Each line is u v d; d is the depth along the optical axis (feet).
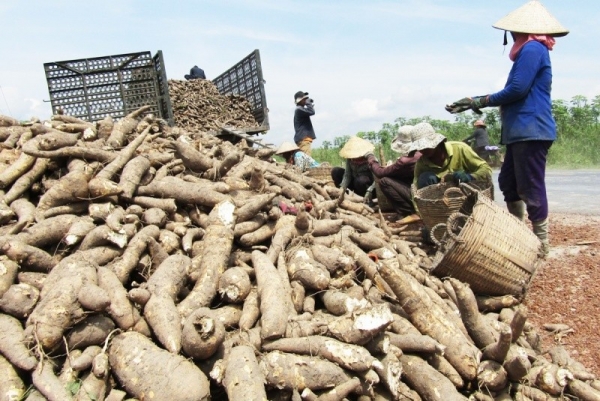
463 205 20.29
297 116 42.75
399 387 12.39
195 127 45.85
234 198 18.85
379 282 15.87
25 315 12.79
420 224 25.59
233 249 16.83
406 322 13.85
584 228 28.60
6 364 11.69
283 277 14.89
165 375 11.03
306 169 36.29
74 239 14.99
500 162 58.59
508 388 12.62
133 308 12.77
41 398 11.19
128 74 39.55
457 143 23.21
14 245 14.02
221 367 11.45
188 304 13.50
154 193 18.17
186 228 16.85
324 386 11.59
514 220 17.75
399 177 26.63
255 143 38.22
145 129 21.35
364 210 24.64
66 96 38.17
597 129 71.15
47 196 16.57
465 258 17.10
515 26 21.13
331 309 14.15
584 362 15.19
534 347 14.64
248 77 48.52
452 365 12.85
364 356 11.70
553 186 48.14
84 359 11.60
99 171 18.43
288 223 17.39
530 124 20.67
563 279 20.84
